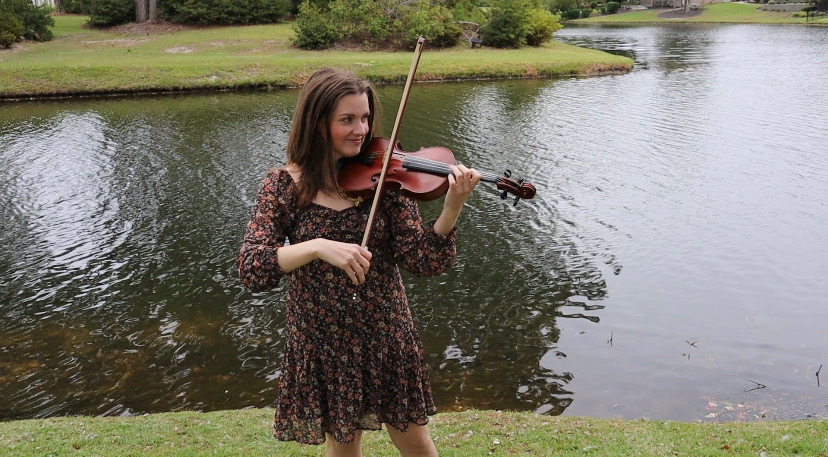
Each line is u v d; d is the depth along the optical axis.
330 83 2.65
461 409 6.90
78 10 47.78
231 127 19.42
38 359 7.91
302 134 2.69
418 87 27.12
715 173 14.80
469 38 36.47
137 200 13.20
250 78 27.27
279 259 2.54
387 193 2.77
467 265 10.35
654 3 79.19
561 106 22.47
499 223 12.01
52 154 16.55
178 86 26.36
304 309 2.77
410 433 2.96
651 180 14.38
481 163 15.69
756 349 8.02
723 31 53.72
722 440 5.00
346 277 2.73
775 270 10.11
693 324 8.60
